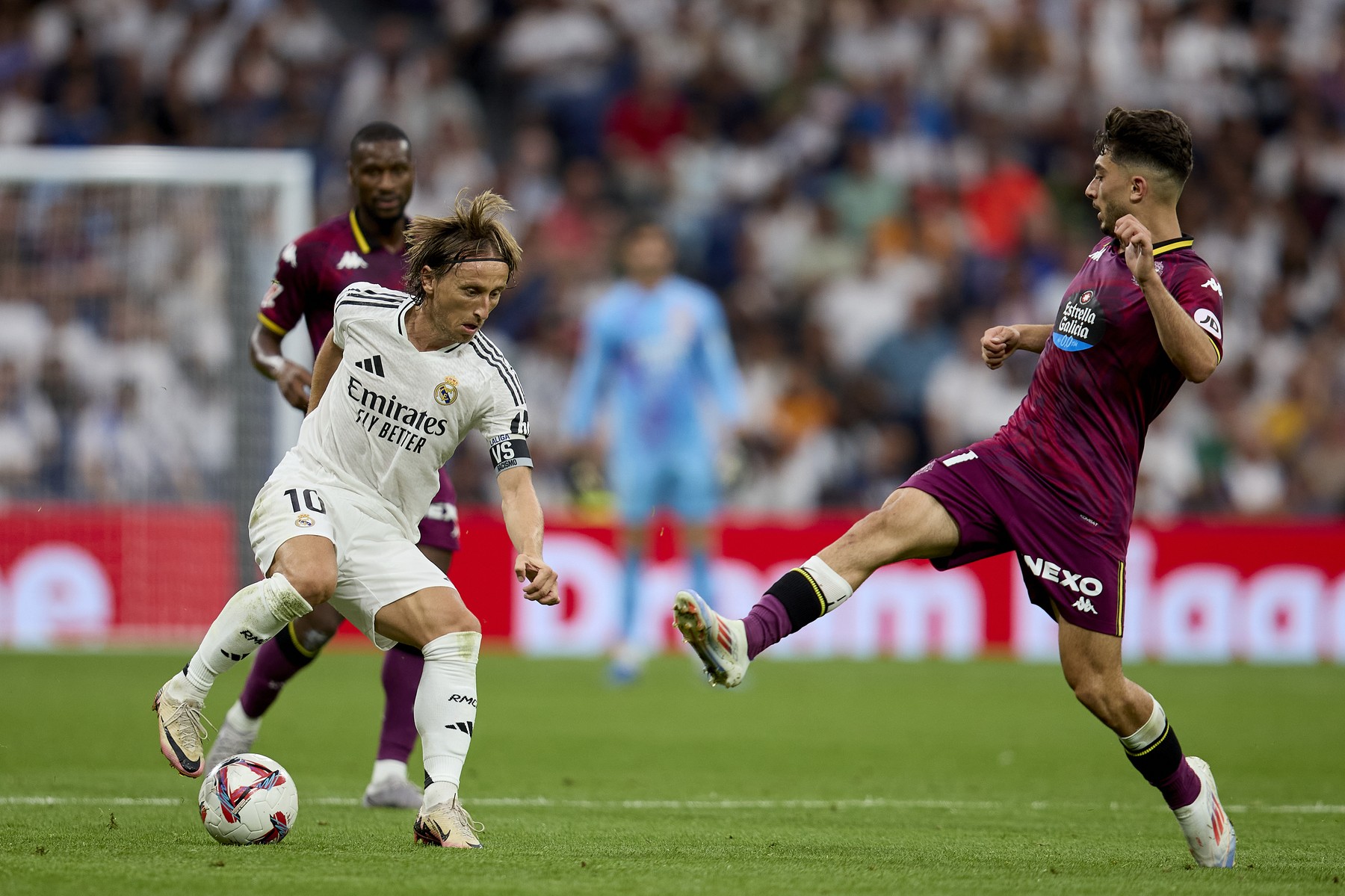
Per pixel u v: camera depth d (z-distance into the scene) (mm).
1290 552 45906
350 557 15969
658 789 23016
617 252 60438
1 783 21906
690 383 39844
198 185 42719
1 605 42344
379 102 61312
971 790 23562
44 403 44656
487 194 15359
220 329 43219
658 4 66812
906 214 61906
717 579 44719
